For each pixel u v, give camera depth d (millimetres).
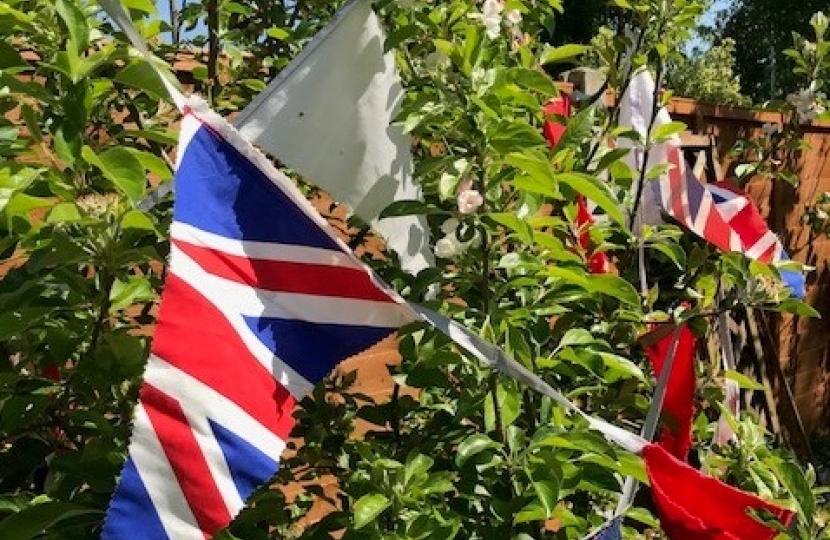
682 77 9484
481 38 1823
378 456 1870
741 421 2846
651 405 2158
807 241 5902
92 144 1681
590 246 2490
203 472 1081
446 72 1854
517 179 1786
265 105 1504
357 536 1732
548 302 2031
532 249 2277
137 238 1514
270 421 1171
